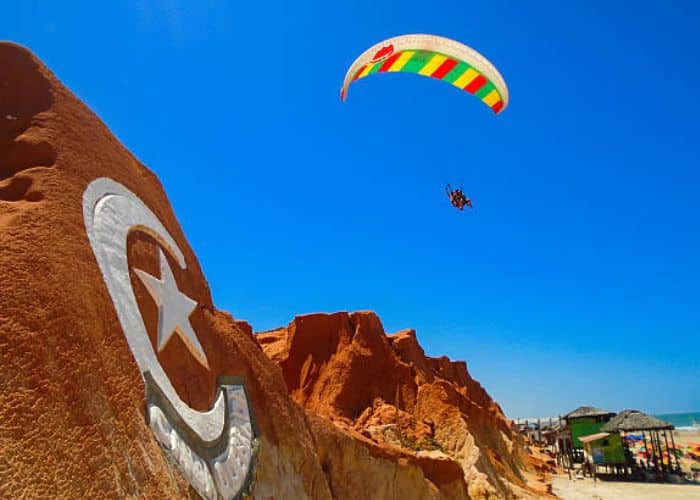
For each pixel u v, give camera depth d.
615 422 74.44
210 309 18.38
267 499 15.93
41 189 12.02
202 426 13.86
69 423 9.09
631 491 59.22
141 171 17.58
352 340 54.56
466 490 32.75
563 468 86.25
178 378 14.02
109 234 13.27
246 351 19.70
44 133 13.33
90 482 8.84
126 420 10.72
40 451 8.25
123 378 11.29
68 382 9.48
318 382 52.44
